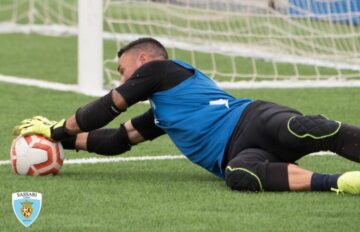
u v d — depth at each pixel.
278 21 39.44
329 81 30.22
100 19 27.66
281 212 14.14
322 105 26.14
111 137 17.44
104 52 36.72
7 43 40.62
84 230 13.19
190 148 16.41
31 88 28.83
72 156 19.19
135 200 15.00
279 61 34.81
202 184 16.27
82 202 14.84
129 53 16.77
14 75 31.78
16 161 16.84
